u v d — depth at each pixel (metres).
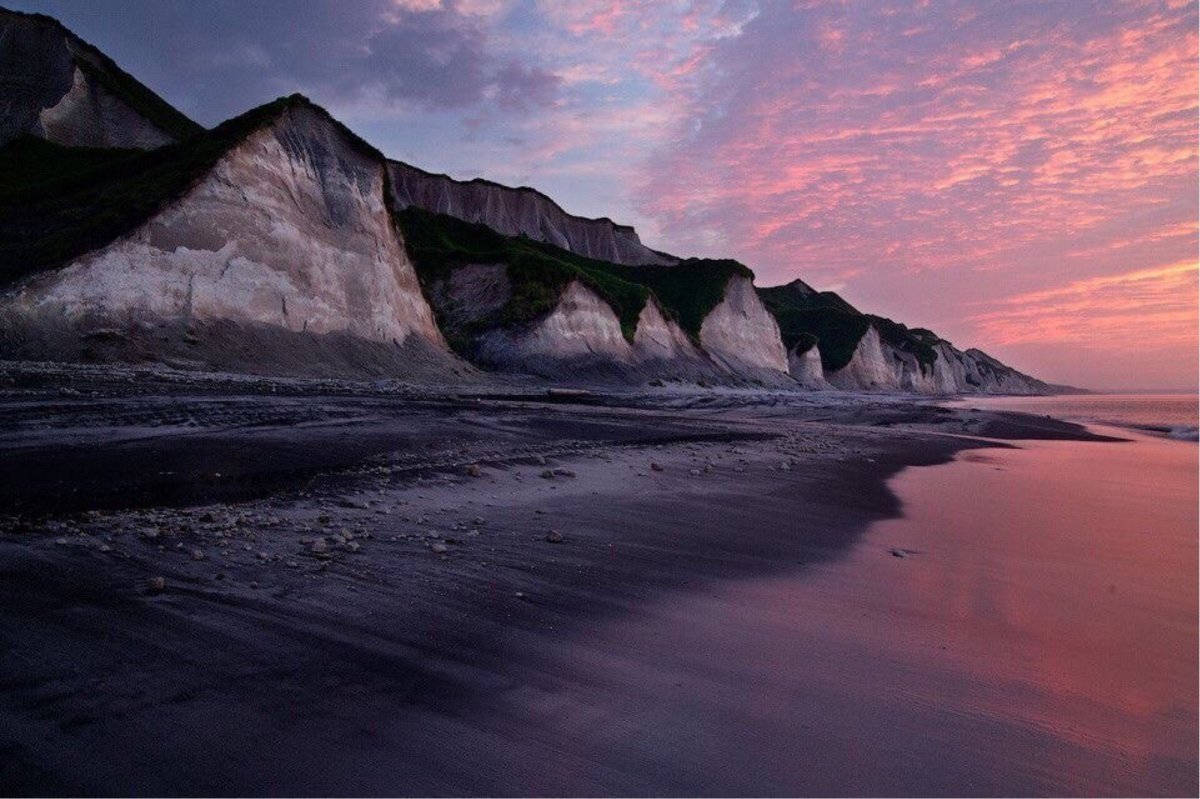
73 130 46.78
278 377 25.64
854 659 4.66
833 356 127.06
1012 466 17.80
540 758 3.22
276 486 8.13
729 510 9.42
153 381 17.69
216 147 30.61
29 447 8.34
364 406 16.27
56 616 4.10
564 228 113.69
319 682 3.72
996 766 3.45
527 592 5.45
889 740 3.62
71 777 2.72
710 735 3.54
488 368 55.12
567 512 8.39
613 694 3.92
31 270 22.78
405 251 43.19
